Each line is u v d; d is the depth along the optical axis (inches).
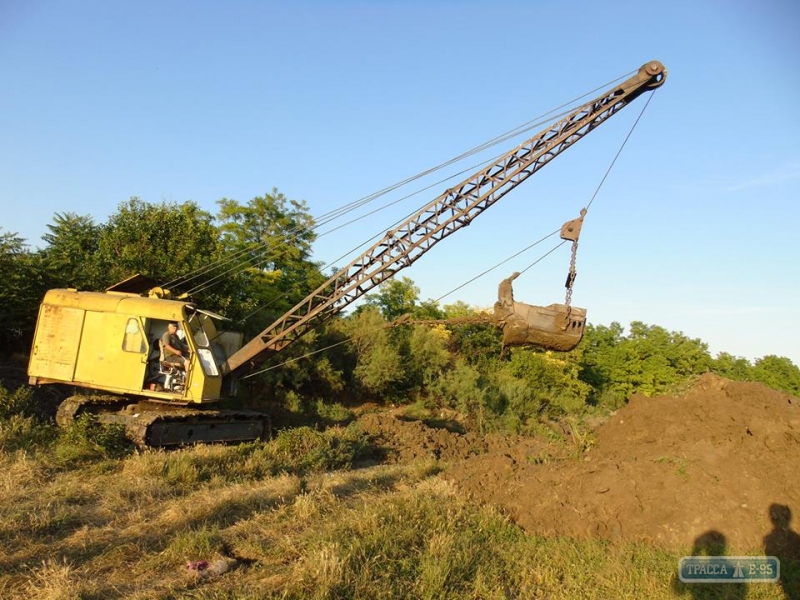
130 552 250.1
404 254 569.3
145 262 731.4
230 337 584.4
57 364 494.9
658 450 385.7
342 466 490.3
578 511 331.6
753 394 413.7
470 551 268.4
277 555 255.8
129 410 482.3
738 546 291.6
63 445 409.1
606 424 474.9
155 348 497.7
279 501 337.7
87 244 877.8
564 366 1395.2
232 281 796.0
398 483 431.2
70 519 283.6
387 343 1058.1
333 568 227.1
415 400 1069.8
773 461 335.3
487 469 417.4
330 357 989.2
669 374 1656.0
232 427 532.1
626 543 302.4
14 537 255.4
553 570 265.3
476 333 1441.9
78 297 506.0
